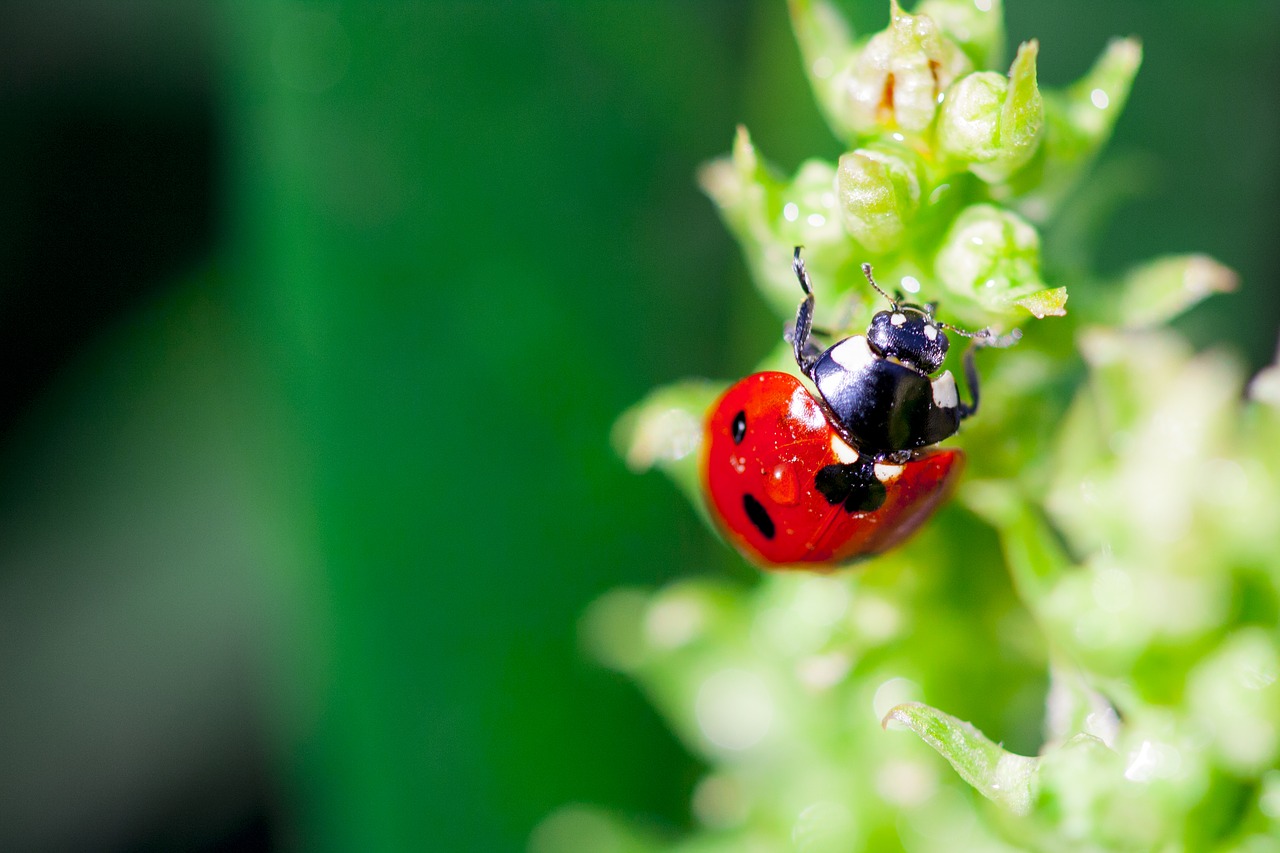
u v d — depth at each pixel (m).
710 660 0.09
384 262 0.09
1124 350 0.08
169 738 0.11
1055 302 0.07
